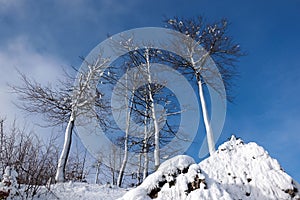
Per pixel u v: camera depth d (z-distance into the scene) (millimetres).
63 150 10969
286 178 5590
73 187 8438
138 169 15141
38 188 7309
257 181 5688
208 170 6375
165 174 4980
